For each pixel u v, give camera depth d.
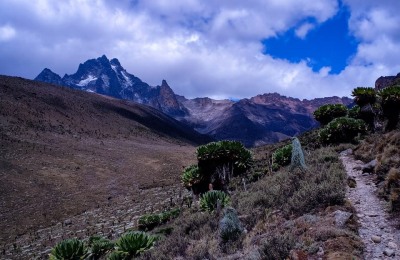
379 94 16.84
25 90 109.38
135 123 135.38
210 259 8.11
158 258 9.84
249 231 9.20
